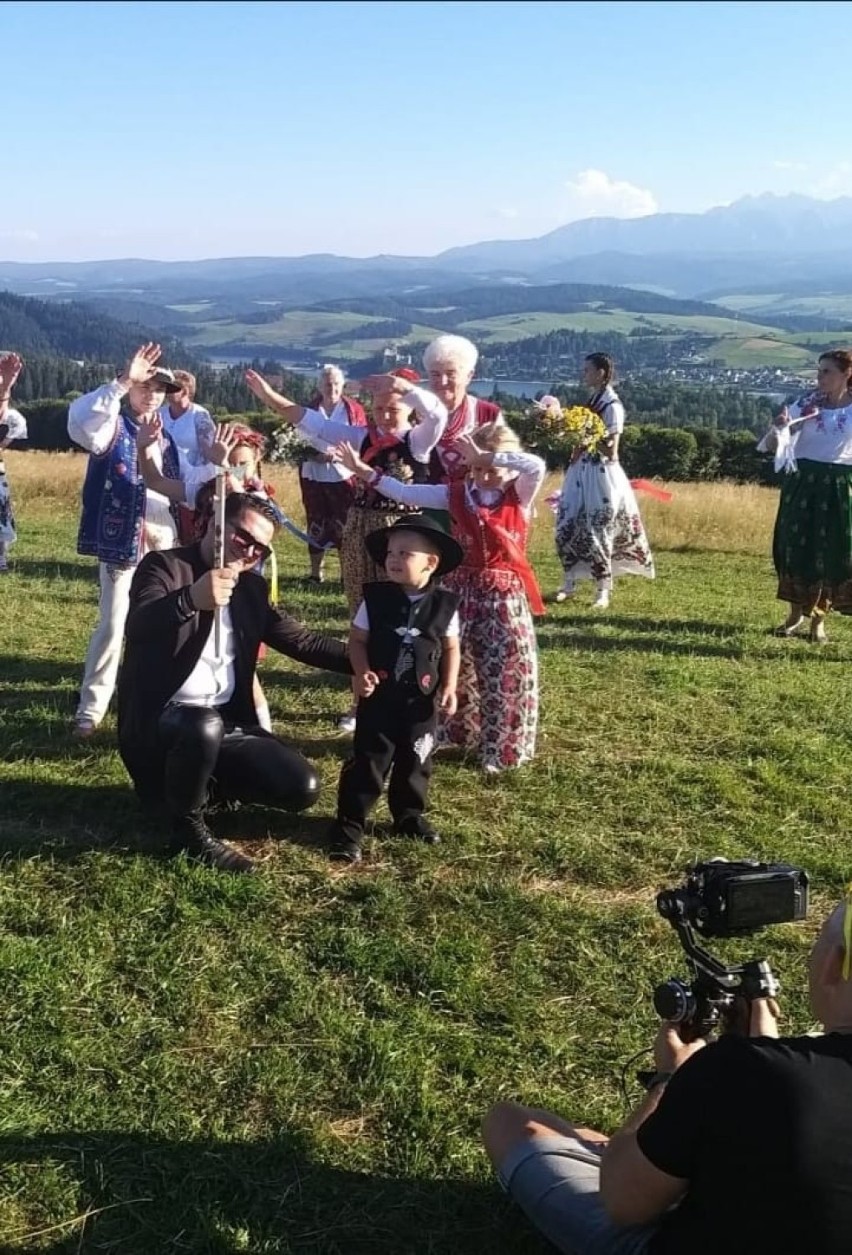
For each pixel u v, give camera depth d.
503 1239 2.75
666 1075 2.39
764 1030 2.42
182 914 4.06
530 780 5.51
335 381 10.27
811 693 7.17
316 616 9.25
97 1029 3.44
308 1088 3.23
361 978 3.77
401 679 4.61
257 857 4.58
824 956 2.08
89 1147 2.96
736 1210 1.91
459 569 5.53
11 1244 2.65
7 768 5.36
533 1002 3.69
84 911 4.07
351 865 4.54
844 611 8.84
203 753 4.29
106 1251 2.65
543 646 8.14
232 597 4.70
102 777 5.33
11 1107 3.08
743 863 2.48
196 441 6.70
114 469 5.68
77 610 8.89
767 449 8.61
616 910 4.31
